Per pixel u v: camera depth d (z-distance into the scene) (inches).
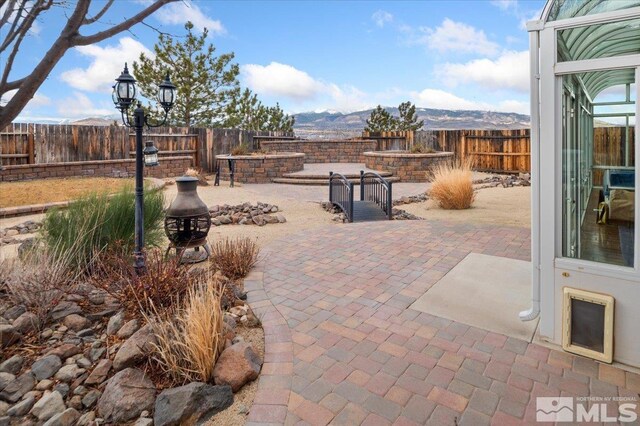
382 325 124.6
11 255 183.2
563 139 107.3
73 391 93.6
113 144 527.8
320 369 101.3
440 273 169.8
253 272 175.5
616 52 105.0
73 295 133.8
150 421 84.2
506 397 89.4
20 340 110.9
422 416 83.9
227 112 832.9
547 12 102.3
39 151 466.0
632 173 102.4
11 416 85.6
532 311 114.7
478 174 605.0
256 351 110.5
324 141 785.6
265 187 513.3
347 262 187.8
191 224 201.8
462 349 109.7
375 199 362.3
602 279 101.6
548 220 108.4
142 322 118.7
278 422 83.0
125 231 179.5
